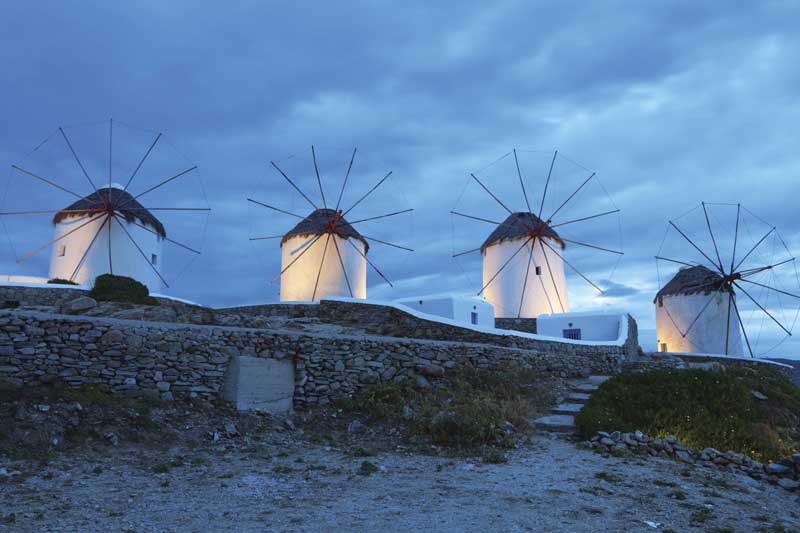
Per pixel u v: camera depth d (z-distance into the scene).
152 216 31.77
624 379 14.98
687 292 39.53
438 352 14.11
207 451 9.00
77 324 10.33
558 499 6.91
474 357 14.73
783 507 7.50
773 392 17.00
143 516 5.93
